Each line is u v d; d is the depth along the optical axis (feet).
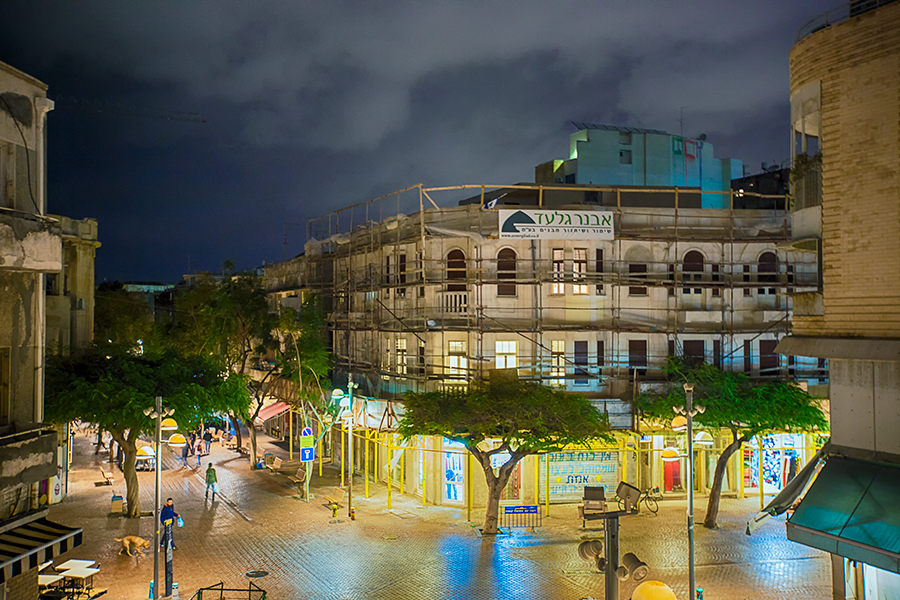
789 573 86.17
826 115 70.18
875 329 65.98
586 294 126.11
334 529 106.01
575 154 184.55
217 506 119.34
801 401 108.17
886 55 65.00
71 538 56.95
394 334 137.49
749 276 132.46
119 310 239.71
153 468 150.10
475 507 119.96
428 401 104.83
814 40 71.41
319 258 174.81
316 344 150.61
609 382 126.00
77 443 184.03
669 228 128.67
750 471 127.24
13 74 54.70
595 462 123.34
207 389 115.03
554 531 105.40
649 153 184.65
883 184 65.41
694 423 114.11
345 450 153.58
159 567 81.66
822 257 70.90
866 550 58.34
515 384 106.01
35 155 57.41
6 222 52.06
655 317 128.88
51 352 123.44
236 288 160.15
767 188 165.27
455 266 126.11
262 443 185.98
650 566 88.94
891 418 65.00
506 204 135.13
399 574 85.92
